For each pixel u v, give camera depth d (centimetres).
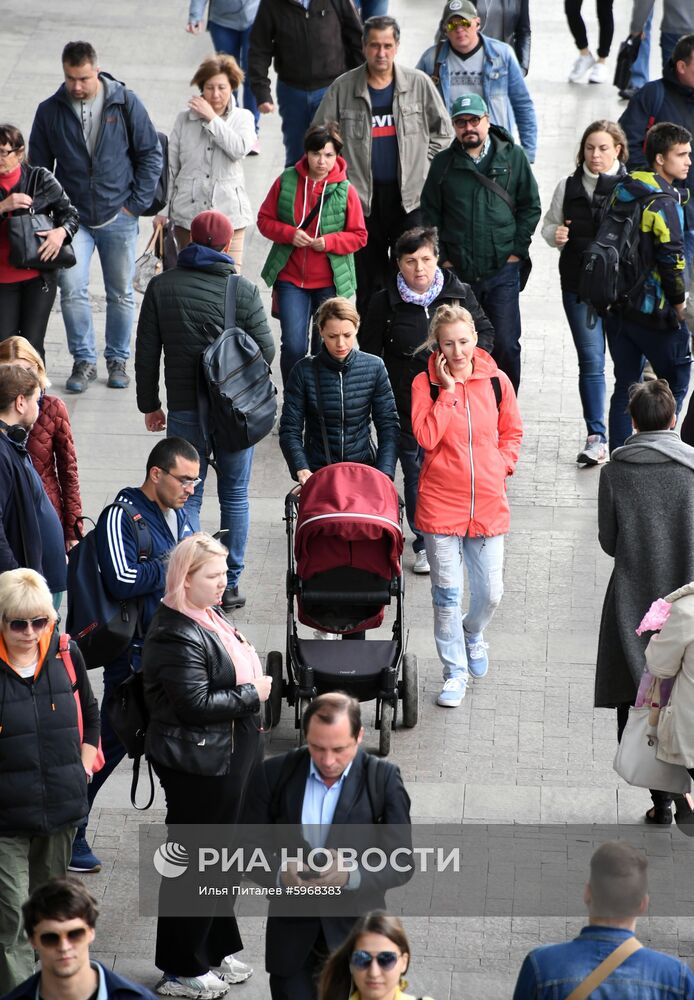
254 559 4016
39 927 1917
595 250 3922
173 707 2511
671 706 2758
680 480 2962
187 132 4775
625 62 6669
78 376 4825
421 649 3650
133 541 2841
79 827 2850
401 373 3778
